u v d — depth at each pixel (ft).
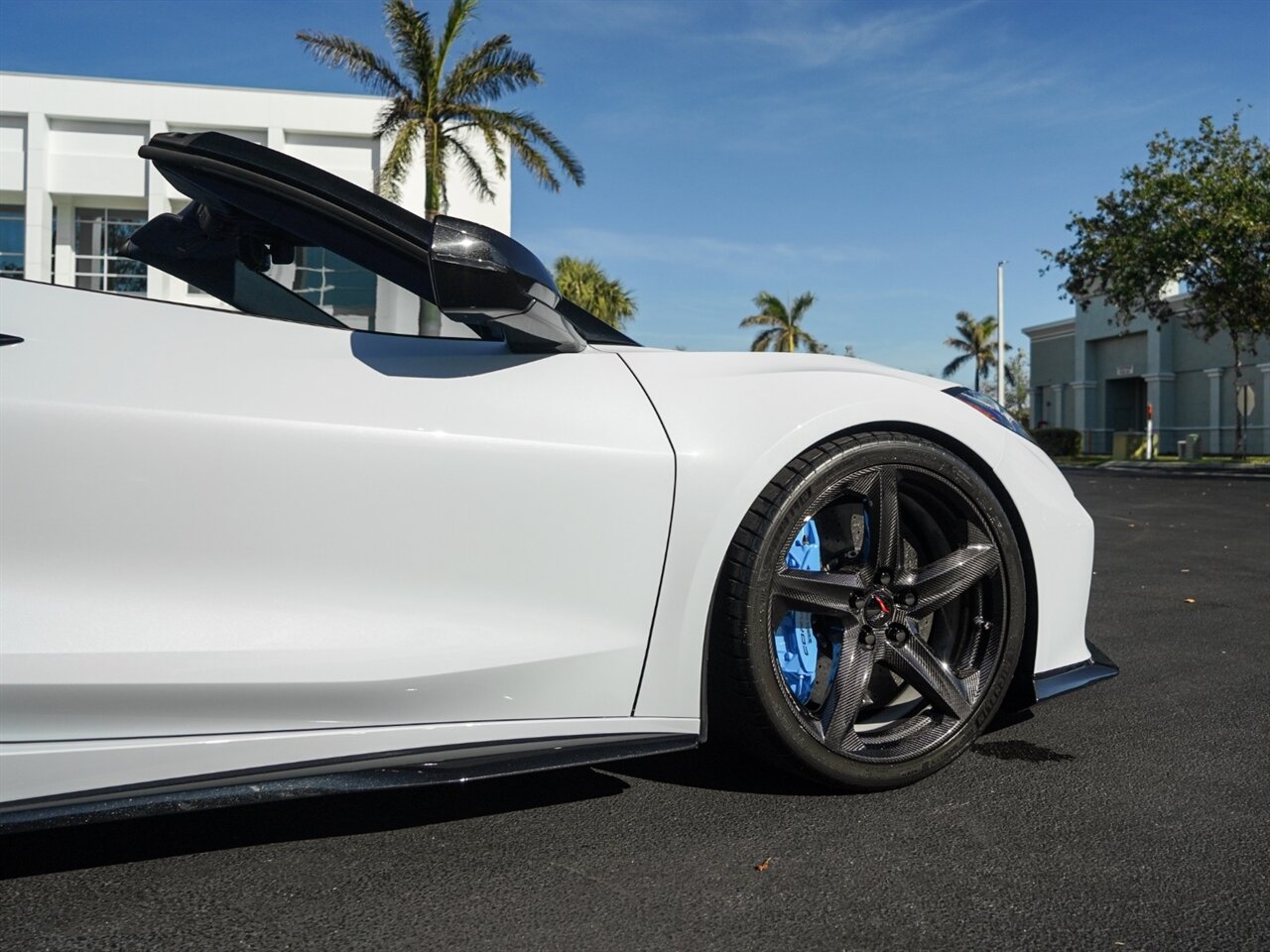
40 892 5.18
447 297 5.29
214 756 5.16
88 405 5.05
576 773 6.97
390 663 5.37
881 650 6.52
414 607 5.48
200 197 6.38
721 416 6.13
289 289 6.64
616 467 5.79
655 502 5.86
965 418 6.93
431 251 5.21
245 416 5.25
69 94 76.13
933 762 6.67
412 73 68.59
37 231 76.18
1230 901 5.16
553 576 5.70
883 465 6.44
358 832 5.96
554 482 5.67
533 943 4.71
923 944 4.73
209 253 6.69
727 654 6.06
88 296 5.60
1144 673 10.09
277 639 5.23
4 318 5.28
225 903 5.07
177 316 5.64
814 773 6.30
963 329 167.84
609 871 5.46
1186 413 111.65
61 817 4.79
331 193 5.94
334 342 5.82
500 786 6.70
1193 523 28.86
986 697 6.84
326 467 5.32
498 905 5.07
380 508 5.40
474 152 80.53
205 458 5.16
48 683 4.86
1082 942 4.75
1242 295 72.95
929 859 5.63
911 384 6.94
